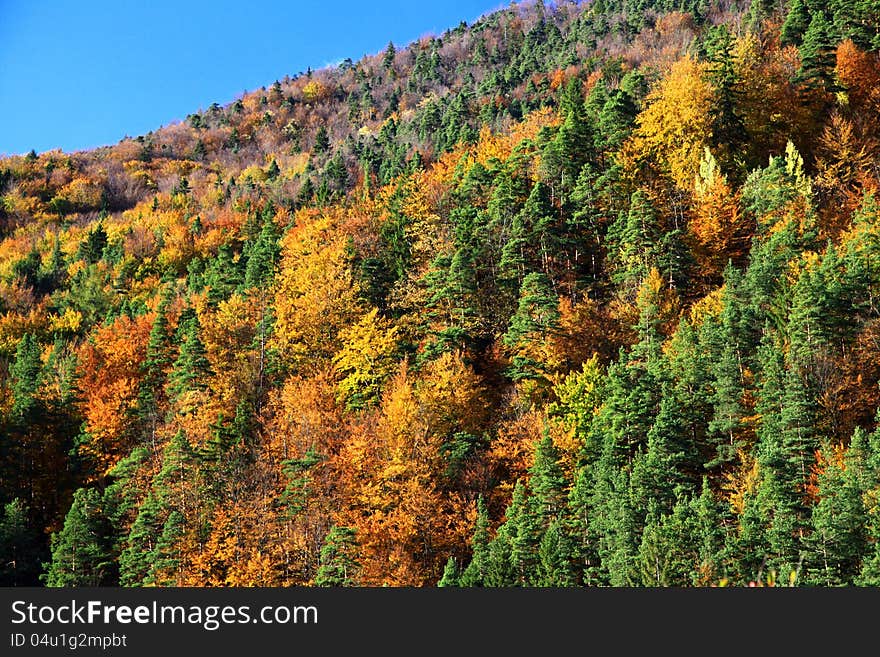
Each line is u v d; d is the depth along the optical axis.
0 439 71.94
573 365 64.25
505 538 47.41
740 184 80.19
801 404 45.50
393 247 88.19
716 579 36.06
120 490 62.59
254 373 74.38
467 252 73.81
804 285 52.50
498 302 73.00
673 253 68.31
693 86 84.75
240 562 53.19
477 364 68.75
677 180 79.62
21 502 68.75
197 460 59.62
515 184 81.62
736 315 55.56
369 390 68.38
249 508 56.53
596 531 45.44
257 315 81.56
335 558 50.16
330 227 94.69
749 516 38.88
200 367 71.75
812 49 91.81
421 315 74.81
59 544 57.81
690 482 48.28
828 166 78.50
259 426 67.75
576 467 52.47
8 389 84.19
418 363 68.25
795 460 43.66
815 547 36.75
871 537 36.72
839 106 89.19
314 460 57.22
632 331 64.75
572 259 76.25
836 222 68.62
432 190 93.38
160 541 53.88
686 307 66.50
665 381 53.44
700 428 51.88
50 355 90.44
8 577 58.81
